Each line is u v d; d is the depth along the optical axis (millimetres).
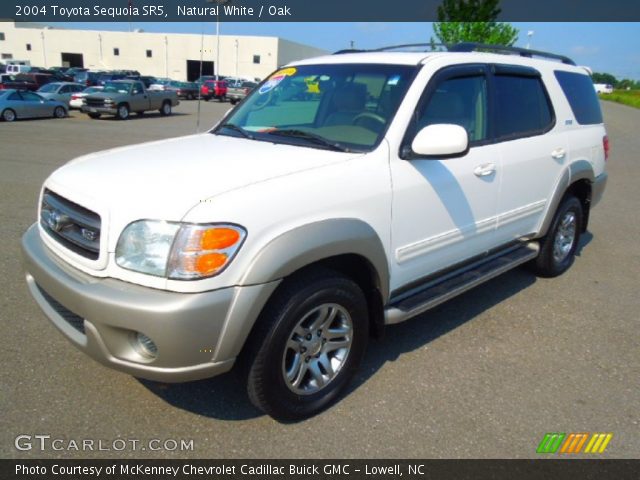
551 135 4418
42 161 10266
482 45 4074
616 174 11273
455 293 3518
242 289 2377
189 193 2416
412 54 3625
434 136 2900
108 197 2490
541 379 3326
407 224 3131
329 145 3143
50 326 3688
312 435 2744
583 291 4797
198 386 3113
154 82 38156
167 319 2250
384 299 3105
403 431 2795
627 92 81812
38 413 2805
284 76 3998
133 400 2957
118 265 2396
